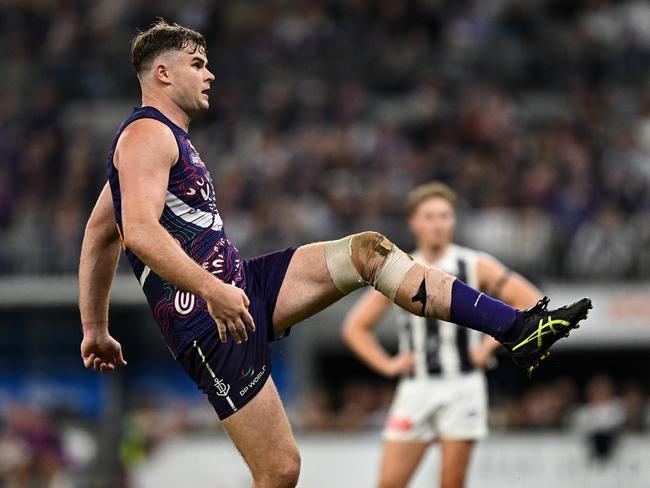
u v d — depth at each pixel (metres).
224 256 18.66
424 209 28.94
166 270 17.33
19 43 83.00
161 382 59.62
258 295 18.94
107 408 53.44
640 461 45.81
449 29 80.75
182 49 18.80
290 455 18.52
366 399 53.12
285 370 59.09
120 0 83.06
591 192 63.56
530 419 49.78
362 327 30.97
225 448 49.62
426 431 28.92
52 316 61.41
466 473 28.70
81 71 80.31
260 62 78.25
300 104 73.56
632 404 48.59
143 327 58.88
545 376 60.56
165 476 50.06
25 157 70.94
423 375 28.94
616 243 58.50
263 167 67.38
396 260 18.44
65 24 83.12
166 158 17.97
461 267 28.61
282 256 19.20
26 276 62.12
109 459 52.38
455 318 18.19
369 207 63.09
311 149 68.62
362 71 77.62
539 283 58.88
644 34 82.06
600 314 57.62
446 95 75.06
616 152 68.19
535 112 75.75
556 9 82.94
